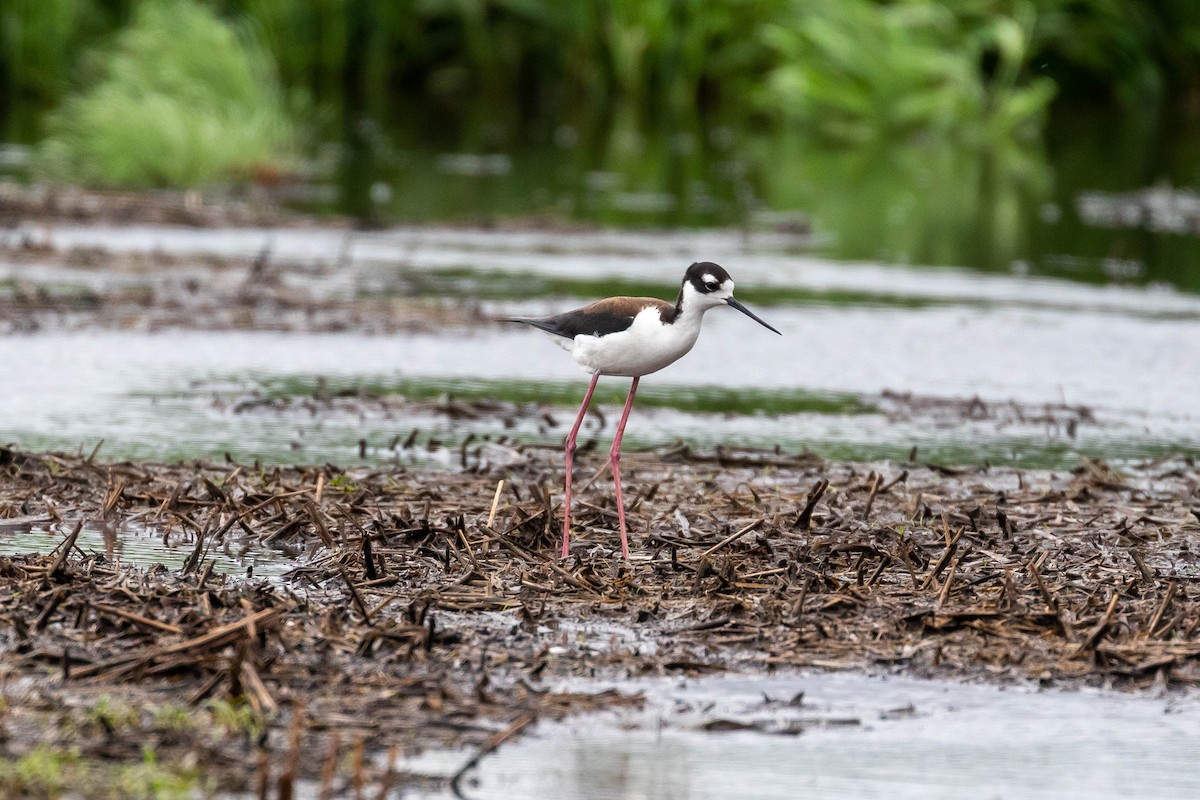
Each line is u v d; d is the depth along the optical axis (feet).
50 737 23.63
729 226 84.17
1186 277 72.90
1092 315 63.67
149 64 100.94
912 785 23.95
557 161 108.37
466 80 139.23
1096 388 52.37
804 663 27.94
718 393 50.47
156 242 72.79
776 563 32.42
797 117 128.06
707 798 23.25
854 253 77.36
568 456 33.30
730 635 28.91
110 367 50.06
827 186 101.04
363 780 23.09
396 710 25.22
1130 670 27.99
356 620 28.60
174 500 35.35
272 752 23.63
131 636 27.43
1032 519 36.68
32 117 117.08
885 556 32.09
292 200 88.28
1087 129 128.47
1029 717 26.45
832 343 57.88
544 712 25.58
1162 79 137.18
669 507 36.58
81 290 60.49
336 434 43.42
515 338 57.16
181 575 30.89
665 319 32.89
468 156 109.19
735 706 26.30
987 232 85.25
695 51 130.62
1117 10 131.44
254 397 46.83
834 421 47.19
